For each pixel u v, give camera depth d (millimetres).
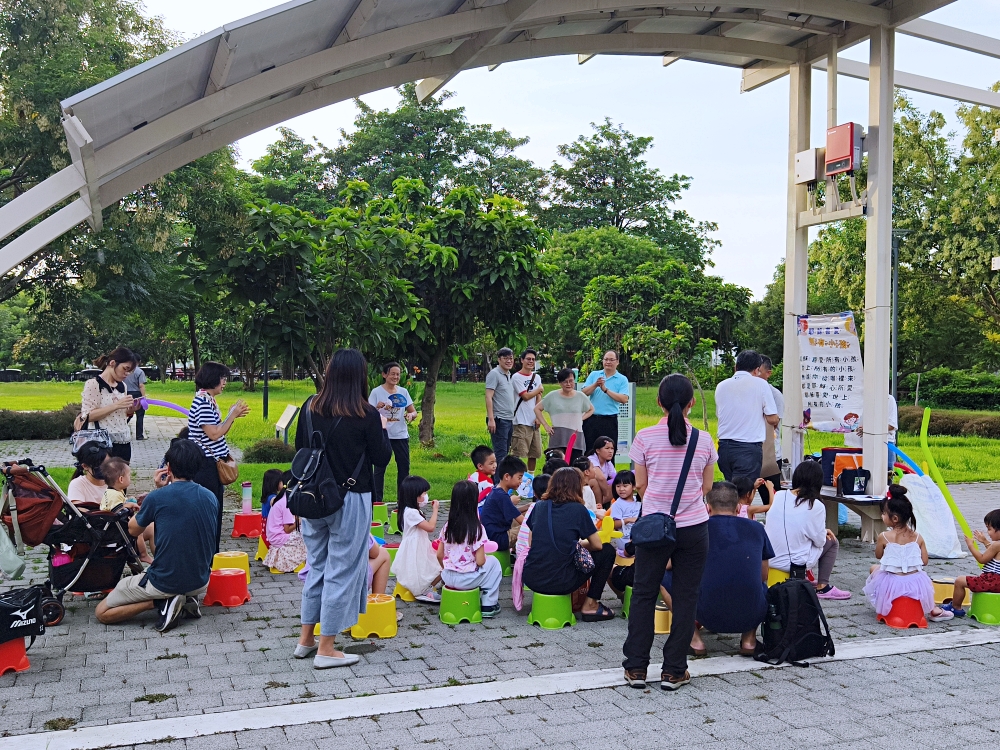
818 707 4285
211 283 10391
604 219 46125
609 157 47000
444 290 14938
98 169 5945
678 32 8977
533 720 4062
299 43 6203
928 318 31031
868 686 4598
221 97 6191
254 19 5523
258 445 14289
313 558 4949
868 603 6367
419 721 4031
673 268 30406
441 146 40656
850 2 8156
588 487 7469
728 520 5012
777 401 8094
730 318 29234
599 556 5785
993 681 4703
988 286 27469
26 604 4691
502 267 14555
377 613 5418
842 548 8227
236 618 5793
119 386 7559
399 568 6305
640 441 4703
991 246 26094
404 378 16203
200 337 41562
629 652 4551
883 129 8359
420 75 7758
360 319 11148
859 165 8531
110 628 5535
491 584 5906
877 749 3795
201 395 6434
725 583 4895
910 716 4180
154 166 6852
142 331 44500
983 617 5918
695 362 27531
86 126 5672
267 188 36750
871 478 8367
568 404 9953
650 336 27500
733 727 4016
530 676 4695
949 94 10469
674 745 3807
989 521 6070
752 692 4488
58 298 18391
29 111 14812
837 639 5477
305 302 10492
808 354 9008
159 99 5875
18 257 5672
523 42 8211
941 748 3811
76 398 35938
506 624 5773
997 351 33094
